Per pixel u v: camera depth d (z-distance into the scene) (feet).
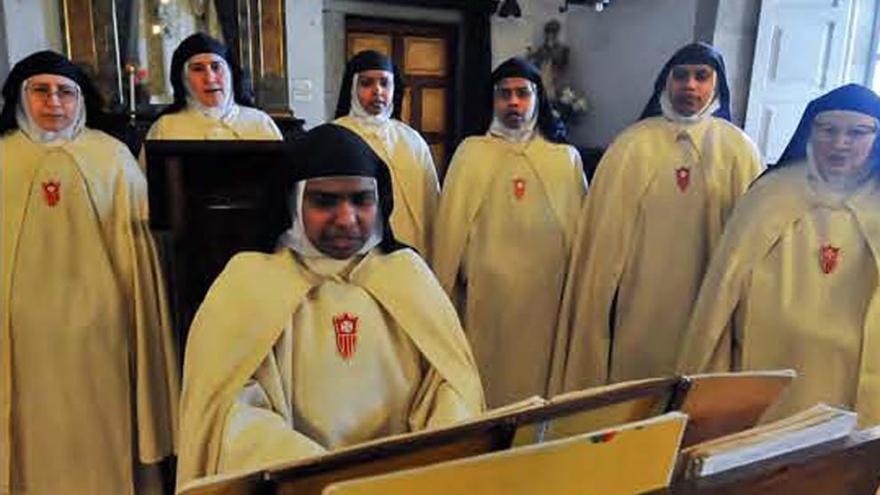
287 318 3.40
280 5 14.70
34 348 5.68
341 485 1.90
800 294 4.88
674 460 2.32
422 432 2.30
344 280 3.59
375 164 3.51
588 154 16.47
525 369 7.57
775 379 2.91
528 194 7.28
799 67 13.74
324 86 16.21
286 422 3.30
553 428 2.49
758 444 2.38
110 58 13.37
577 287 7.07
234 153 4.74
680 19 15.05
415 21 18.20
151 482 6.49
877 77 14.03
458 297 7.61
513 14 18.07
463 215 7.36
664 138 6.57
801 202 5.00
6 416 5.75
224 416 3.22
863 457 2.52
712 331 5.26
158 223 4.95
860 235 4.78
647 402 2.68
